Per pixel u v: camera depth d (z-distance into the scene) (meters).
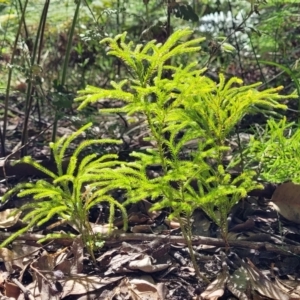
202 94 1.58
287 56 3.22
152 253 1.84
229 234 1.99
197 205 1.67
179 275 1.75
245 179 1.79
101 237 1.89
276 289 1.67
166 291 1.65
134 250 1.86
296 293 1.67
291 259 1.84
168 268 1.78
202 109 1.65
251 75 3.56
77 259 1.79
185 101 1.62
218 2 3.15
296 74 2.86
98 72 4.00
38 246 1.92
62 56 3.73
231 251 1.88
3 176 2.41
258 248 1.86
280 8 3.32
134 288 1.67
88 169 1.66
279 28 3.40
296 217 2.06
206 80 1.61
